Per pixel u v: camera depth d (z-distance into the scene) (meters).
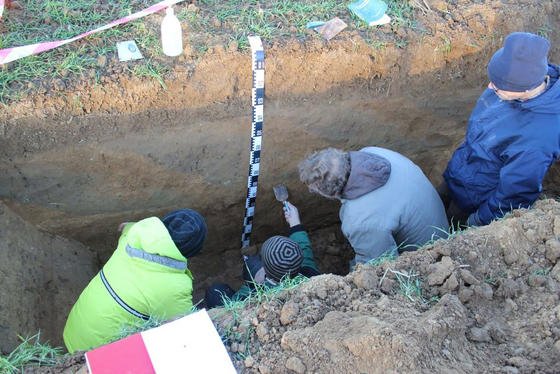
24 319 2.77
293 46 3.18
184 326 2.15
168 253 2.44
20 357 2.23
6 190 3.04
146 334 2.12
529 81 2.40
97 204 3.31
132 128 3.07
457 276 2.34
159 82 2.99
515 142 2.65
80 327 2.51
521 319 2.26
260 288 2.46
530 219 2.57
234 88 3.17
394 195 2.75
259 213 3.84
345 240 4.21
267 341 2.18
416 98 3.54
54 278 3.12
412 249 2.97
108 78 2.94
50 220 3.27
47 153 2.98
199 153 3.30
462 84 3.58
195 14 3.24
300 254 2.77
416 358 2.00
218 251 4.04
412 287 2.32
